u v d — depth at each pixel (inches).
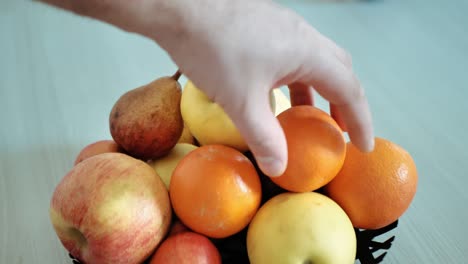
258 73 11.1
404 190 13.8
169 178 15.4
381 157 13.9
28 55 26.9
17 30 29.2
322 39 12.4
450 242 17.4
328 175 13.3
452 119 23.2
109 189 12.9
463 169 20.4
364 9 34.1
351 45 29.4
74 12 11.3
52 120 22.3
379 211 13.7
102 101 23.5
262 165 11.7
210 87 11.3
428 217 18.3
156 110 15.1
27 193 18.9
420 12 33.9
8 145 20.9
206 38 10.8
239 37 10.9
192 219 13.2
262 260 13.0
